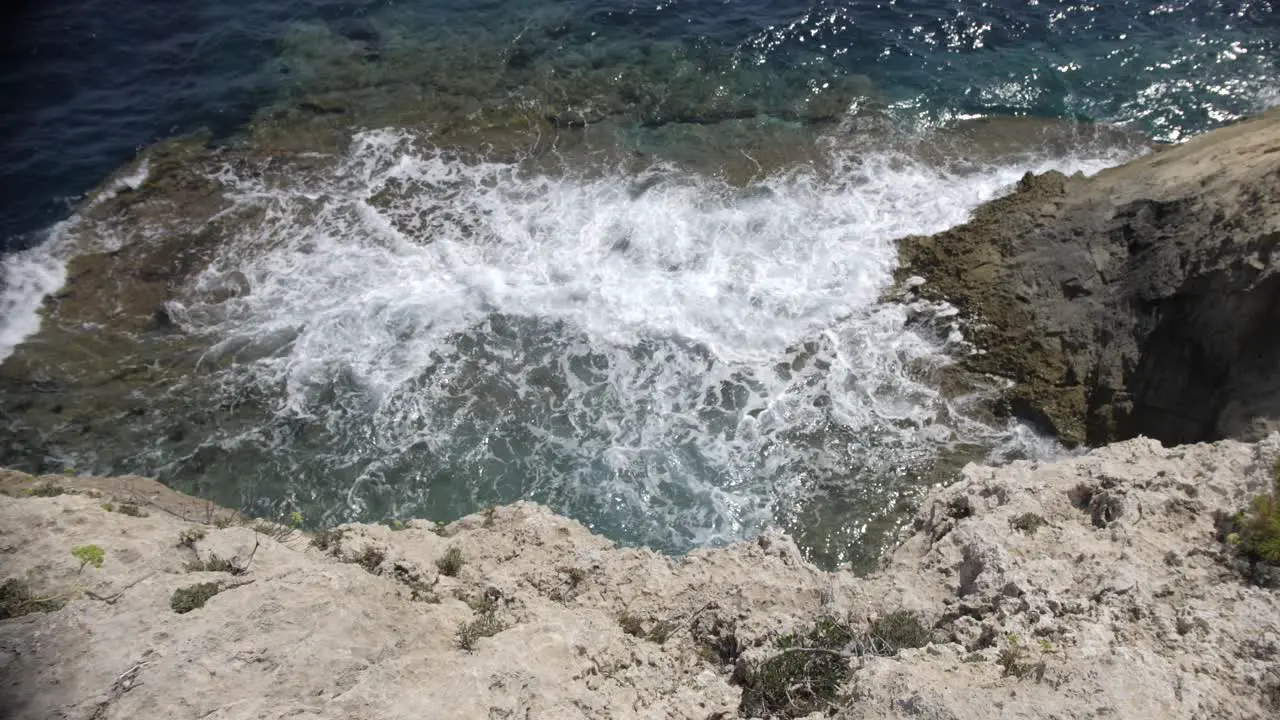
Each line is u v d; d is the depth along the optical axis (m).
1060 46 20.30
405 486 12.70
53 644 6.16
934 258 15.13
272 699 6.04
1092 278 13.59
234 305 15.29
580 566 8.99
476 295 15.25
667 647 8.09
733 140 18.33
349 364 14.25
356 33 21.05
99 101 19.33
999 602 7.47
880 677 6.46
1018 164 17.53
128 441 13.23
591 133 18.56
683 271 15.59
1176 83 19.23
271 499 12.52
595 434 13.29
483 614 7.82
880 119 18.75
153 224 16.73
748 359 14.22
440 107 19.12
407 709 6.12
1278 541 7.17
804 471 12.82
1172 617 6.78
